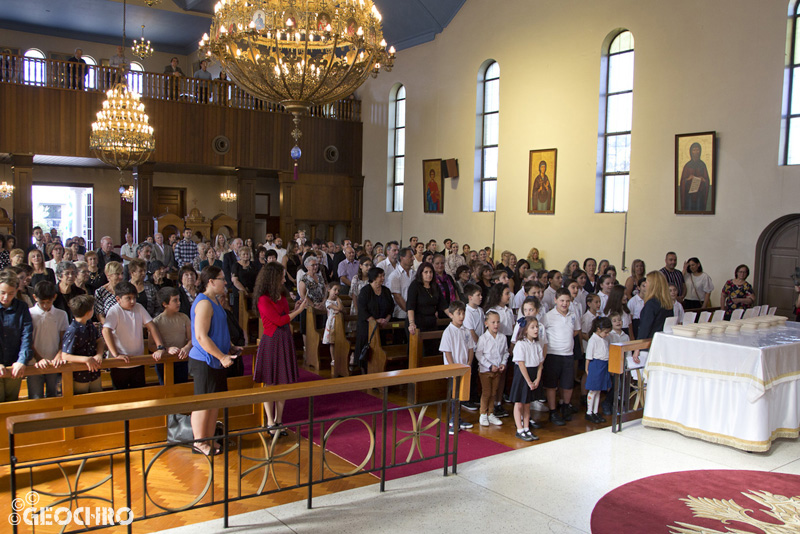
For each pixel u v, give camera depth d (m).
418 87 19.08
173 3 20.64
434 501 4.44
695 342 5.95
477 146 17.34
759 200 11.38
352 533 3.91
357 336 8.07
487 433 6.43
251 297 10.29
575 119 14.60
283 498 4.56
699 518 4.24
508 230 16.31
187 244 13.68
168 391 5.91
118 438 5.62
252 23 6.77
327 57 7.20
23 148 16.39
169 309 6.17
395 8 18.52
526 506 4.39
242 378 6.54
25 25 21.98
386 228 20.59
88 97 17.11
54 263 9.71
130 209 22.88
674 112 12.63
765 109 11.30
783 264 11.17
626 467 5.18
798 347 6.01
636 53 13.28
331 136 20.83
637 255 13.32
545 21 15.23
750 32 11.47
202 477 4.96
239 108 19.20
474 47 17.19
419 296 7.70
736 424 5.64
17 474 4.95
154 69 24.58
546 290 8.65
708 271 12.12
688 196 12.38
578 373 9.00
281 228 20.22
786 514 4.32
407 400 7.55
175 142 18.30
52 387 5.62
